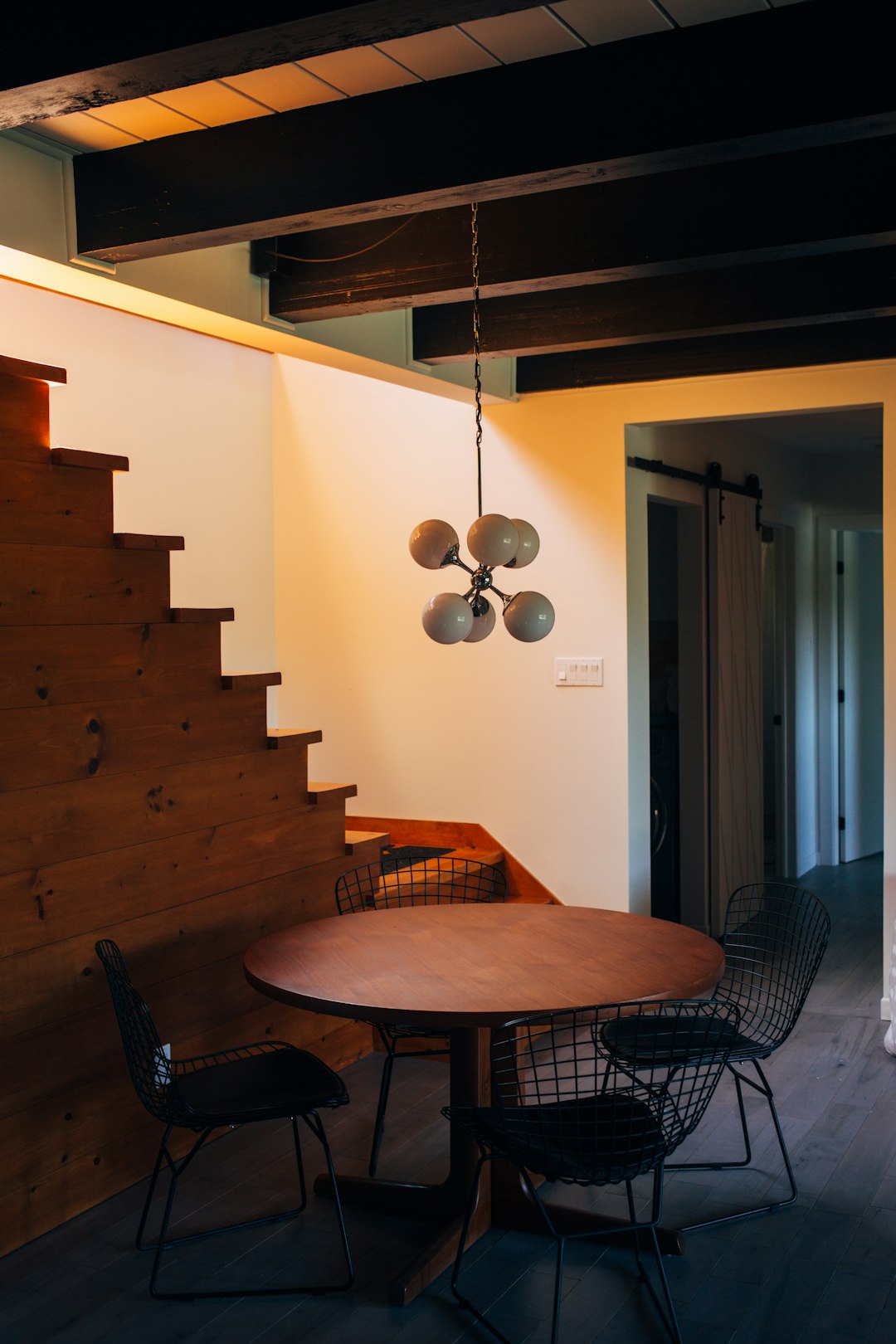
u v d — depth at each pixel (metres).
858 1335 2.54
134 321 4.96
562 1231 3.04
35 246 3.02
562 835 5.25
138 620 3.42
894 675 4.64
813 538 7.85
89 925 3.26
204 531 5.39
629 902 5.11
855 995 5.11
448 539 3.25
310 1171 3.45
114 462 3.27
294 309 3.80
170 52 2.02
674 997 2.74
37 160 3.02
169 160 2.98
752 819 6.51
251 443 5.70
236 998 3.82
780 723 7.62
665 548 6.25
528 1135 2.51
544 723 5.28
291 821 4.09
